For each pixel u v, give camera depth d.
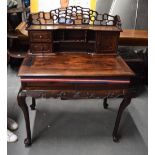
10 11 2.71
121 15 2.79
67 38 1.90
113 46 1.88
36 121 2.08
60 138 1.88
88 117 2.17
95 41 1.86
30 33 1.79
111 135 1.94
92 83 1.56
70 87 1.56
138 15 2.82
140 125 2.08
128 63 2.55
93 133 1.95
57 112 2.23
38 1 2.47
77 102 2.41
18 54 2.75
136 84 2.73
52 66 1.62
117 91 1.60
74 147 1.79
